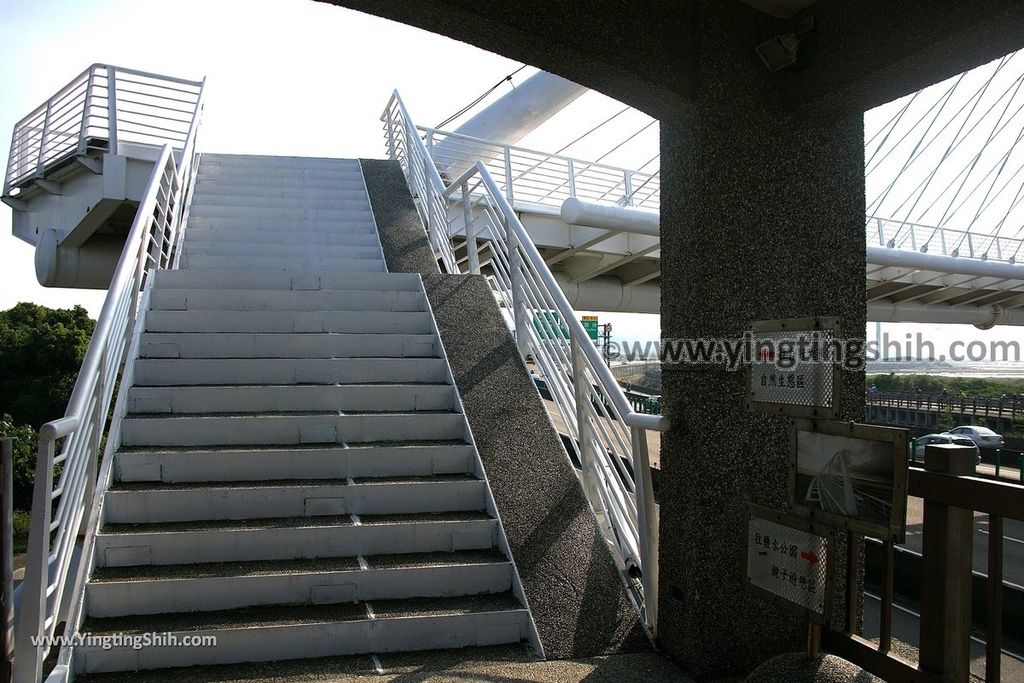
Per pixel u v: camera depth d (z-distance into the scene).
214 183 9.16
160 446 4.09
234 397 4.48
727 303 2.97
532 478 4.12
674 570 3.14
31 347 23.58
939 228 19.84
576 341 4.09
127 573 3.25
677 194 3.19
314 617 3.16
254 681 2.82
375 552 3.65
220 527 3.53
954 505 2.19
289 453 4.01
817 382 2.38
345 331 5.50
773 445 3.07
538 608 3.33
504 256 6.12
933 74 2.70
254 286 5.91
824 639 2.59
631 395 20.98
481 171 6.67
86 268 12.91
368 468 4.13
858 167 3.20
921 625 2.29
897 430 2.06
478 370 5.07
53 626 2.79
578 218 11.30
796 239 3.08
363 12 2.64
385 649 3.15
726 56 3.00
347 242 7.83
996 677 2.15
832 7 2.88
